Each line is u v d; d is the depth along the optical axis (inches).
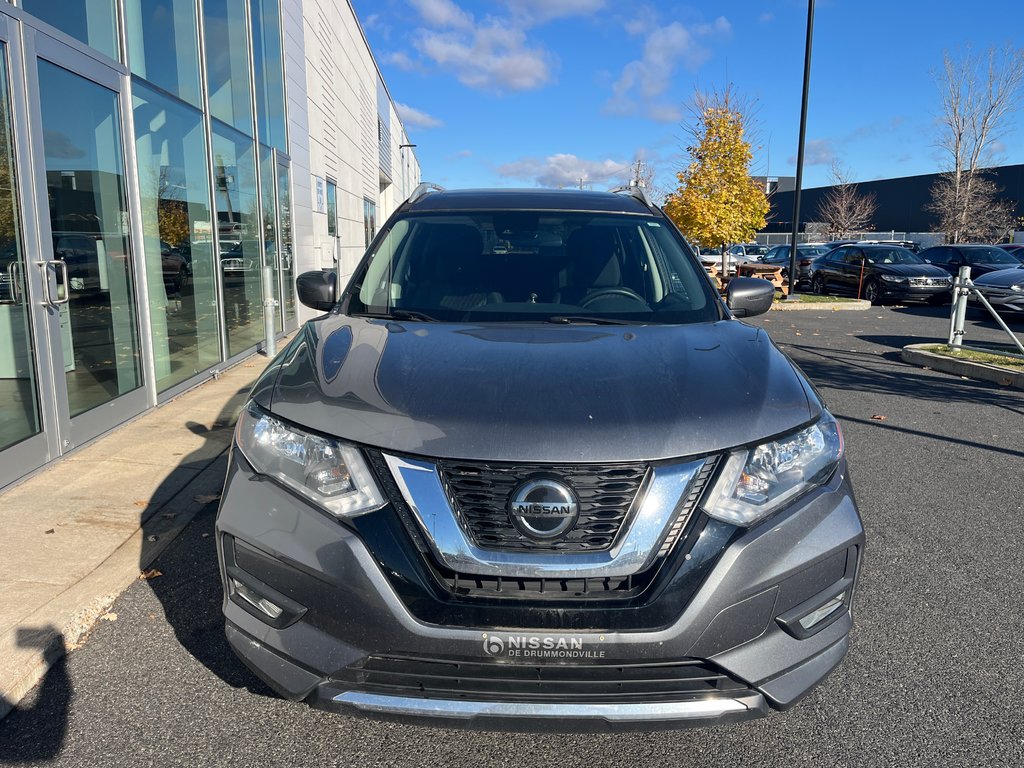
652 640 82.9
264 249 426.9
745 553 86.8
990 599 143.9
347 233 788.6
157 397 275.0
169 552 157.9
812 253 1120.8
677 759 100.4
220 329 349.1
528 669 84.1
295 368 107.5
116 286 248.2
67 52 218.2
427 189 177.6
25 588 137.5
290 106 497.7
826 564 92.4
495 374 97.7
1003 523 181.5
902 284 762.8
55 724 104.8
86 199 230.1
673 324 128.1
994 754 100.7
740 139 853.8
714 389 97.1
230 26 377.4
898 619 136.3
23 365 196.1
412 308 132.6
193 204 320.5
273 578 89.7
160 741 101.7
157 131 283.9
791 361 115.7
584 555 84.4
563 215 157.3
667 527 85.9
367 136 992.9
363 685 87.2
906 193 2137.1
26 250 196.5
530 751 101.7
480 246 147.9
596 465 85.0
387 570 84.7
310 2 573.0
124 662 119.9
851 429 268.4
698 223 847.1
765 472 90.7
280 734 103.8
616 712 84.2
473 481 85.3
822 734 105.2
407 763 98.7
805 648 91.3
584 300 135.6
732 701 87.7
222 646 124.8
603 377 97.7
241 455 97.9
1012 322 642.8
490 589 84.3
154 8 283.9
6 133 190.1
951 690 115.2
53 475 197.9
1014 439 255.4
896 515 186.7
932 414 292.2
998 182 1836.9
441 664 84.8
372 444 87.8
